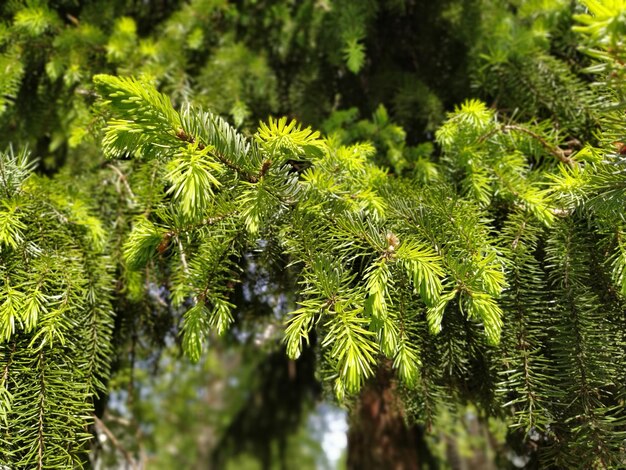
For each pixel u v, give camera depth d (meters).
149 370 0.91
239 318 0.75
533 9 0.73
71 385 0.50
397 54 0.90
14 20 0.74
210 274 0.52
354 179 0.55
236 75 0.78
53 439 0.47
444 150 0.62
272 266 0.60
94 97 0.71
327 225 0.50
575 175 0.49
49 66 0.74
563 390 0.48
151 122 0.42
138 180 0.68
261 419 1.87
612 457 0.46
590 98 0.64
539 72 0.69
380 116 0.71
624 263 0.46
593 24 0.34
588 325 0.49
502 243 0.54
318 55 0.82
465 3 0.78
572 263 0.51
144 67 0.74
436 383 0.57
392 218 0.52
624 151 0.43
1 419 0.46
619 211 0.46
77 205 0.62
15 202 0.53
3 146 0.82
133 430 1.17
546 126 0.60
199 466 2.24
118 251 0.67
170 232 0.51
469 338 0.53
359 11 0.74
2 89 0.71
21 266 0.52
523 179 0.57
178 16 0.83
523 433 0.60
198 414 2.23
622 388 0.48
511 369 0.51
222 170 0.44
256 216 0.45
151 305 0.71
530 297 0.51
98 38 0.76
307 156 0.48
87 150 0.78
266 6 0.84
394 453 0.96
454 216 0.51
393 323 0.47
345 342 0.44
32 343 0.47
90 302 0.57
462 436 1.06
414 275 0.46
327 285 0.47
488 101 0.77
